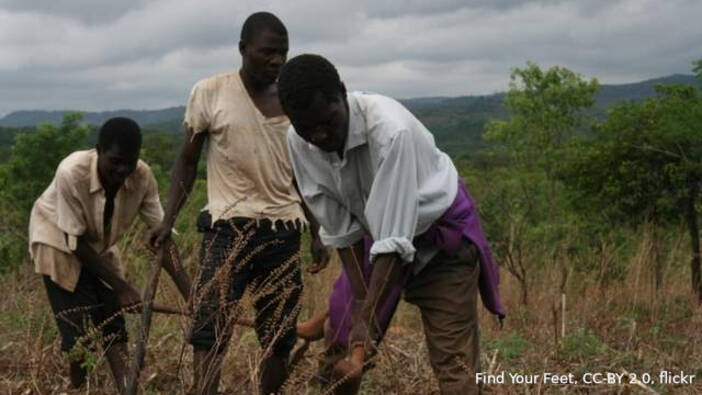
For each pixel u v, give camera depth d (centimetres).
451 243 361
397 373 522
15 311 597
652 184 1052
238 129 434
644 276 852
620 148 1064
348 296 402
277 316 417
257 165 436
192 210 789
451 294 366
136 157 453
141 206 490
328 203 375
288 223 443
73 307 476
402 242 338
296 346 580
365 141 345
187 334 419
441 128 11500
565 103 2689
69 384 488
